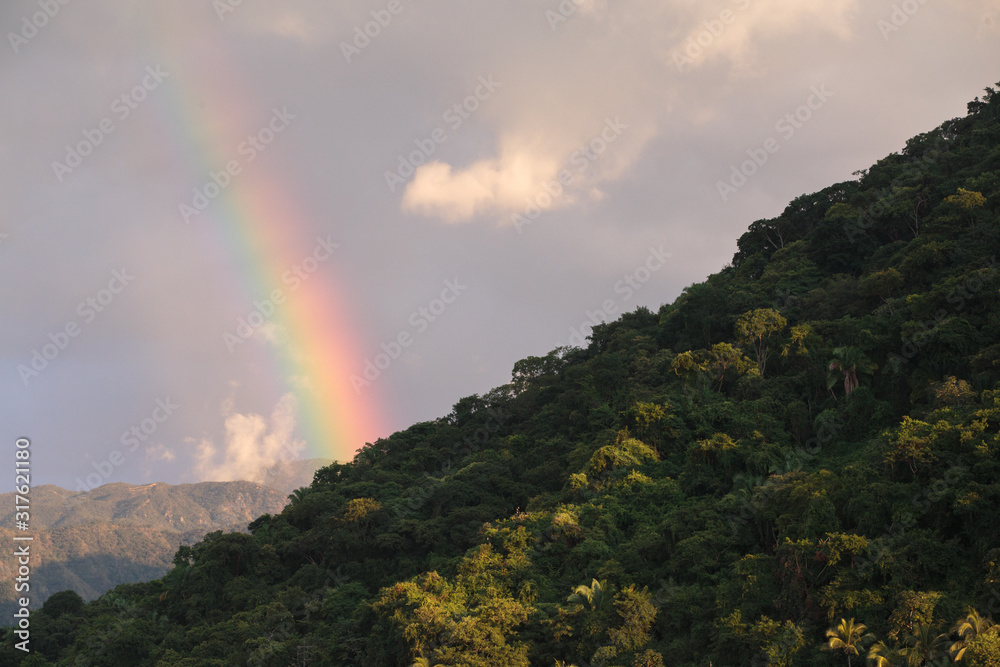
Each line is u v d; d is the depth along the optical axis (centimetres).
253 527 14912
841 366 9781
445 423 16850
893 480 7438
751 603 7006
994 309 9175
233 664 9944
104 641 11431
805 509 7481
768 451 9406
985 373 8294
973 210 11356
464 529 11681
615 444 11050
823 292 12106
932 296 9462
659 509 9369
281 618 10781
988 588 6019
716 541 7994
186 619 12012
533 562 9194
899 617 5903
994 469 6706
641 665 6812
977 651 5362
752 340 11344
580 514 9600
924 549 6506
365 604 9856
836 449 9388
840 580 6519
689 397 11106
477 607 8131
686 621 7456
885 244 13375
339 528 12388
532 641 7719
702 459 9725
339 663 9175
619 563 8475
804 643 6350
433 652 7675
